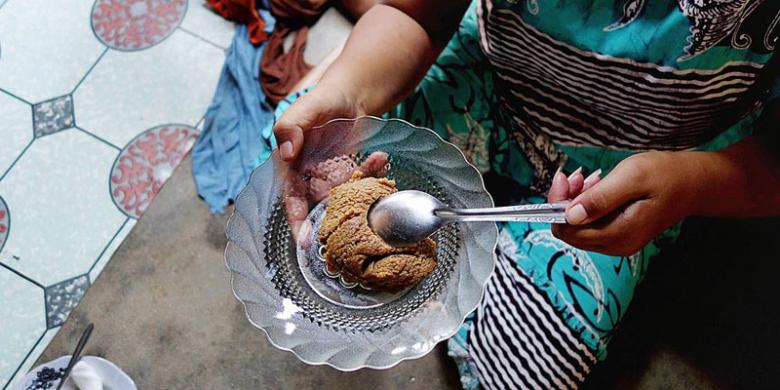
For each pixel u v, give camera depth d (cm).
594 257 98
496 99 102
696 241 131
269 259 76
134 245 135
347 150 79
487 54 93
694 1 69
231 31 159
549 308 97
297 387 125
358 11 149
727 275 129
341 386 125
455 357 110
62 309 135
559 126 94
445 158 79
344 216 72
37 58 157
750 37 73
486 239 76
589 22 76
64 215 143
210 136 146
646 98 81
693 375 124
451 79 103
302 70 148
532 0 79
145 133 150
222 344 128
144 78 155
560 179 73
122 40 158
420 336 74
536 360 99
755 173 83
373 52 90
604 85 83
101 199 145
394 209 70
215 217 137
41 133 150
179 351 128
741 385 123
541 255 99
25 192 145
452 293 75
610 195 71
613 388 123
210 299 131
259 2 155
